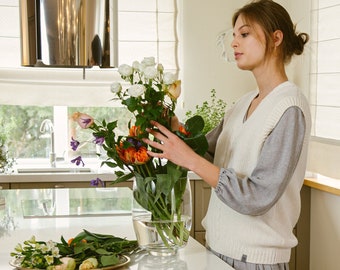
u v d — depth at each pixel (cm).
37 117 449
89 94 430
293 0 422
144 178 173
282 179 170
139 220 176
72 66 197
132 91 163
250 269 181
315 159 386
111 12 195
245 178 173
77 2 185
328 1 372
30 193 294
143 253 182
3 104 421
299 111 176
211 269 163
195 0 438
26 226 218
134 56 433
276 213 182
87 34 187
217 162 201
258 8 185
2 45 418
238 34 188
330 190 359
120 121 455
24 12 188
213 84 443
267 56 186
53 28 184
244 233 181
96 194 290
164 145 169
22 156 448
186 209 176
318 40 385
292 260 402
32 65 196
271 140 174
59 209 251
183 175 175
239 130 192
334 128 366
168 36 436
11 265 163
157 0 434
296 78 416
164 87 170
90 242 183
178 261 172
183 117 441
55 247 164
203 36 440
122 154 170
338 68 362
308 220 399
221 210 188
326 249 378
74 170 429
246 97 204
